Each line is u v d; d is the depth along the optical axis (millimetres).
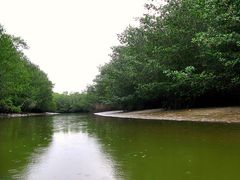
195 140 12688
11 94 60500
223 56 20953
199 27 27703
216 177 7199
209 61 25250
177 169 8055
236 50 20938
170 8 31125
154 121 25156
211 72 24375
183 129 16922
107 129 19391
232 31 20625
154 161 9094
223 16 19594
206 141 12281
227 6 19734
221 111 24828
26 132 18469
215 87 27250
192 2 27891
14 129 20891
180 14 28891
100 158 9719
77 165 8828
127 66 40062
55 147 12180
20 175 7715
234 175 7328
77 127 21844
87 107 92688
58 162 9250
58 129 20359
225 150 10305
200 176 7324
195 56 27234
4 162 9297
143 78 34281
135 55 36812
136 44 38594
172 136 14266
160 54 29938
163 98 37938
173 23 28953
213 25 23781
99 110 77125
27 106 70625
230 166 8188
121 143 12766
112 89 47344
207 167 8164
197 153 10008
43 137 15672
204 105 33062
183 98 33344
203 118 23469
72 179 7316
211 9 20469
